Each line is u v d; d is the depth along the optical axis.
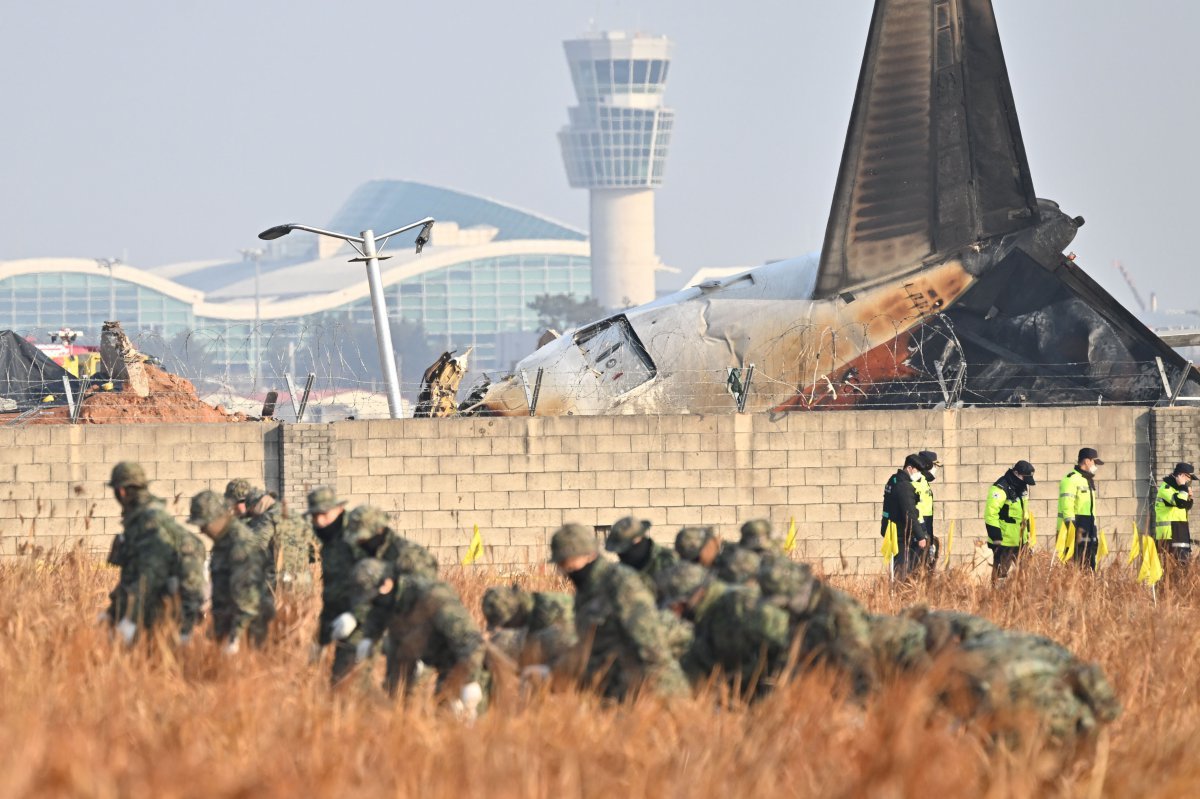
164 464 90.12
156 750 28.61
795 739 30.59
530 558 92.94
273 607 46.59
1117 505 96.81
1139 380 108.62
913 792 26.98
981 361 109.44
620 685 36.81
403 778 27.56
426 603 39.03
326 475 91.19
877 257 107.94
